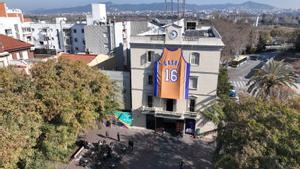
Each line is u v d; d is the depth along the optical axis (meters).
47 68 32.25
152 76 42.47
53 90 28.00
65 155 31.64
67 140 29.25
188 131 44.81
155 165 36.31
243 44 120.62
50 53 81.31
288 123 21.83
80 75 34.59
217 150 26.58
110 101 40.34
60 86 30.03
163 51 39.78
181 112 42.81
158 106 44.06
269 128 22.03
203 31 49.44
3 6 89.94
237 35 110.50
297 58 114.56
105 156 36.62
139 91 44.09
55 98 27.50
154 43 39.88
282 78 39.44
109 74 46.31
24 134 22.62
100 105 35.75
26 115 24.25
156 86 41.84
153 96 43.62
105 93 36.81
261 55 129.38
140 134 45.16
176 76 40.31
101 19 90.94
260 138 21.36
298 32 140.75
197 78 40.56
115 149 40.19
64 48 100.00
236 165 21.33
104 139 43.19
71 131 30.03
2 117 22.16
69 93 29.72
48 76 30.34
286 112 23.50
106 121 47.22
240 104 28.41
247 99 29.44
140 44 40.66
